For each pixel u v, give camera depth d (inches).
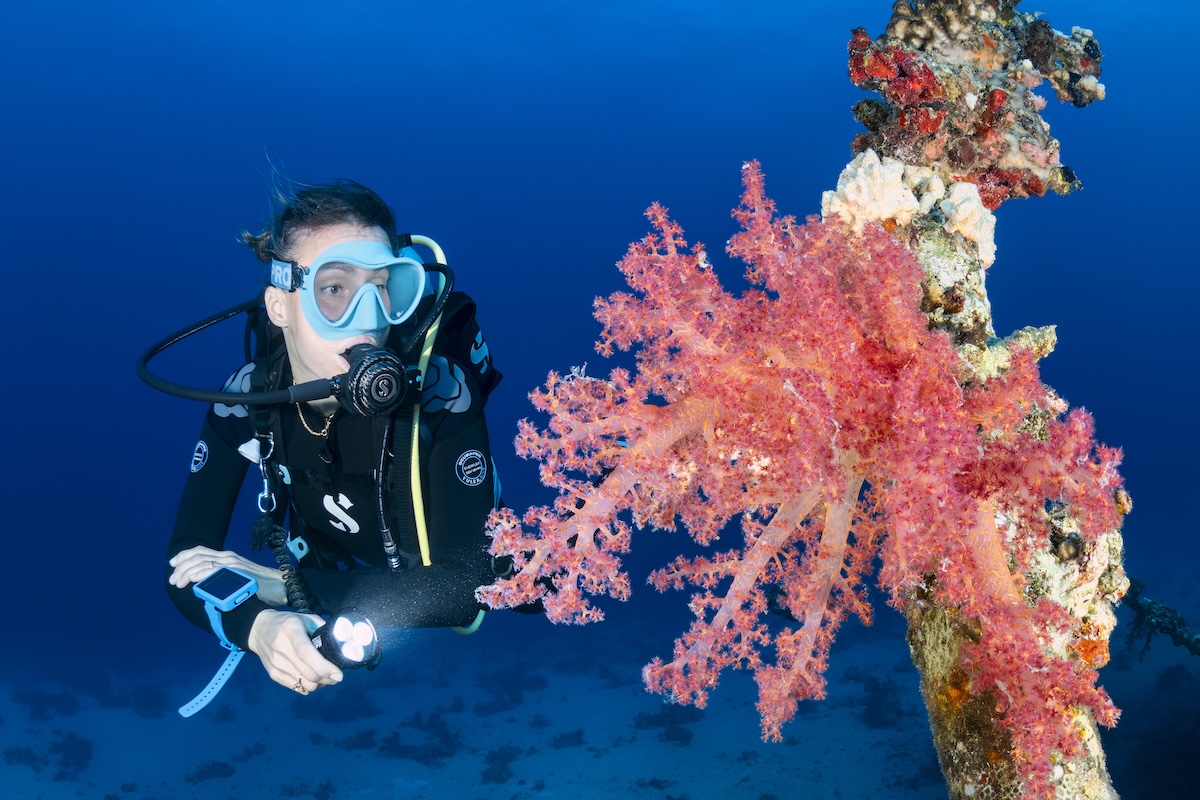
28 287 3814.0
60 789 1423.5
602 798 1226.0
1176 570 2182.6
